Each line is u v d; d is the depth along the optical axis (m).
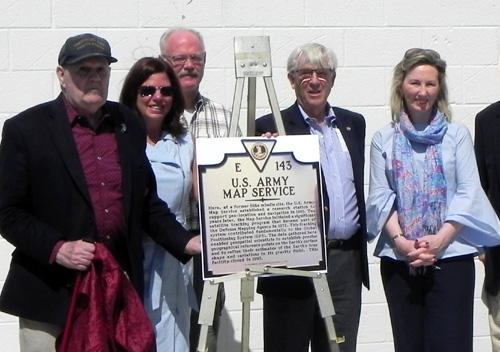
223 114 4.93
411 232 4.59
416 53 4.64
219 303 4.93
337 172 4.59
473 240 4.61
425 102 4.61
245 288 4.39
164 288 4.37
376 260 5.76
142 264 4.15
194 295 4.59
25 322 4.02
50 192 3.96
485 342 5.86
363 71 5.73
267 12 5.64
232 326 5.64
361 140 4.74
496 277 4.81
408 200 4.60
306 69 4.55
